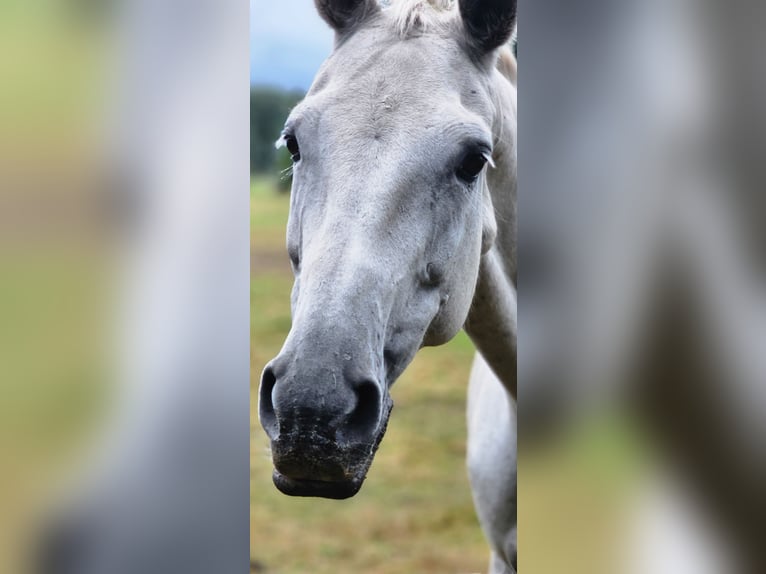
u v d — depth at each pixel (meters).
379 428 1.38
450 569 4.55
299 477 1.30
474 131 1.48
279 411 1.27
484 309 1.91
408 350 1.47
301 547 4.82
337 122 1.47
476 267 1.63
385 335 1.42
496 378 2.29
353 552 4.71
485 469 2.25
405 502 5.62
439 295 1.53
